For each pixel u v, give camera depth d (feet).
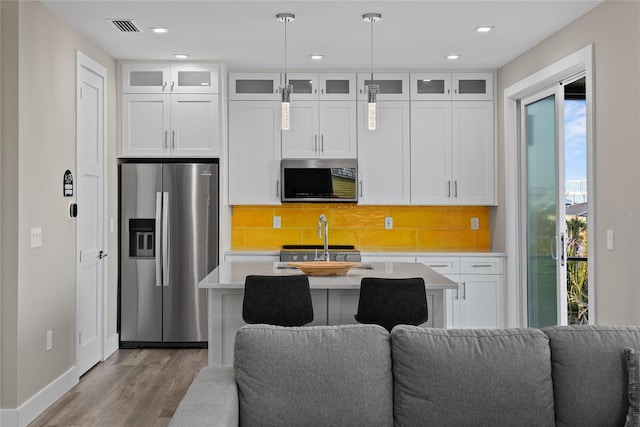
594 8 13.17
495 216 20.20
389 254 18.92
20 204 11.76
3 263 11.68
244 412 7.48
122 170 18.45
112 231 17.85
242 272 13.34
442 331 7.95
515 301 18.60
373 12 13.69
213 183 18.51
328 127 19.71
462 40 16.05
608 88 12.54
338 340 7.75
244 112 19.63
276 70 19.65
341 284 11.68
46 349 13.03
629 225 11.72
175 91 18.62
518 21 14.26
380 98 19.72
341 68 19.54
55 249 13.48
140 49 17.07
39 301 12.67
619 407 7.44
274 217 20.98
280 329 7.93
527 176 18.24
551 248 16.35
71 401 13.44
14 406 11.71
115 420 12.25
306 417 7.41
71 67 14.56
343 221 21.11
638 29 11.38
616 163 12.21
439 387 7.48
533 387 7.48
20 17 11.78
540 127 17.16
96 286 16.58
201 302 18.51
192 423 6.37
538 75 16.16
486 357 7.57
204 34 15.52
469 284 18.89
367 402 7.47
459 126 19.79
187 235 18.45
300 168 19.51
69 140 14.35
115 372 15.79
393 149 19.79
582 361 7.60
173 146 18.65
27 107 12.09
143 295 18.45
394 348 7.84
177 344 18.62
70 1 12.76
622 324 11.98
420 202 19.83
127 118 18.58
